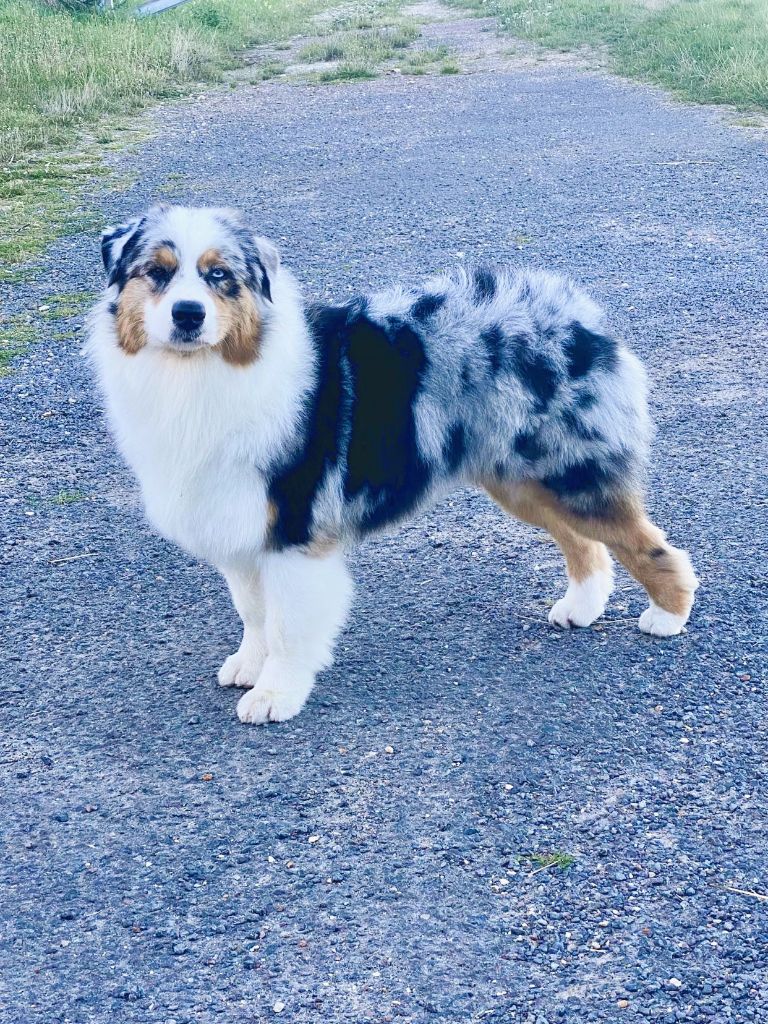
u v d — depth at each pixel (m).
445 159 6.12
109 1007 1.87
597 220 4.92
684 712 2.31
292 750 2.26
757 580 2.64
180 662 2.48
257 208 5.26
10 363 3.63
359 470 2.32
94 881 2.04
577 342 2.38
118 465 3.14
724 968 1.89
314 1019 1.85
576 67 8.66
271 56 10.31
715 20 8.81
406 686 2.40
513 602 2.63
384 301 2.39
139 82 8.35
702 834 2.08
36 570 2.75
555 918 1.96
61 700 2.38
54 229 4.92
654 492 2.96
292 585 2.30
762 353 3.58
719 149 5.96
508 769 2.20
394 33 10.77
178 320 2.13
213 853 2.08
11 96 7.44
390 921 1.96
